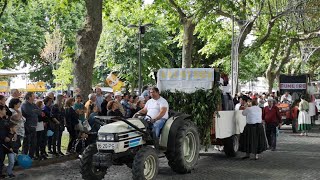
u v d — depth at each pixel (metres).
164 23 26.42
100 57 36.09
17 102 11.27
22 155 11.23
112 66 36.03
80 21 47.09
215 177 10.79
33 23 44.38
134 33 34.12
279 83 32.16
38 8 44.59
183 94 12.84
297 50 46.88
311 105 26.67
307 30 34.78
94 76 42.94
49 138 13.23
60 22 46.22
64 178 10.54
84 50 15.53
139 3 23.50
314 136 21.22
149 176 9.73
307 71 53.62
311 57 50.16
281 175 11.10
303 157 14.27
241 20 27.75
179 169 11.09
